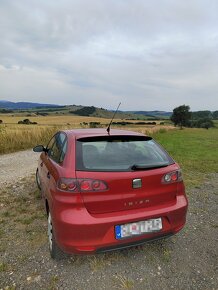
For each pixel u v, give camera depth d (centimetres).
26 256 334
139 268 312
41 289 276
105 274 300
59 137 414
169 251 350
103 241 277
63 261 323
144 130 3738
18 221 438
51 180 320
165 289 278
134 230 291
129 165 300
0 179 741
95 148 315
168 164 329
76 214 272
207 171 880
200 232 410
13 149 1493
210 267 317
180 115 9744
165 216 310
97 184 275
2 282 285
